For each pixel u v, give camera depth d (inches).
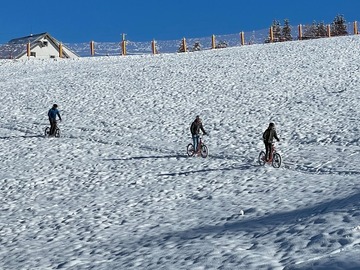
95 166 900.0
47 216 647.1
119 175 831.1
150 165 879.7
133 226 562.3
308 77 1533.0
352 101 1214.3
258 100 1338.6
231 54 2132.1
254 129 1082.7
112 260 446.0
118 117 1274.6
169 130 1133.7
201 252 410.6
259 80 1560.0
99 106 1395.2
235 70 1736.0
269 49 2192.4
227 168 820.0
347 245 349.4
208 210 591.5
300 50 2043.6
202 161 882.8
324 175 714.2
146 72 1823.3
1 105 1485.0
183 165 862.5
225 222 522.3
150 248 460.1
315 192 603.5
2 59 2506.2
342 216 422.0
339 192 574.9
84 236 546.9
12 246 544.1
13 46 2938.0
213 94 1444.4
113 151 999.6
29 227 610.2
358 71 1539.1
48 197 743.7
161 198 678.5
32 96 1568.7
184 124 1176.8
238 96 1398.9
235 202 612.7
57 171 887.1
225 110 1273.4
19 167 932.6
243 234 450.0
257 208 559.5
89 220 608.4
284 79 1540.4
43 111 1385.3
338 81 1444.4
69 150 1025.5
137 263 419.5
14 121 1309.1
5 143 1117.1
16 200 742.5
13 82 1818.4
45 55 3097.9
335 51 1925.4
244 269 349.7
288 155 869.8
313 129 1028.5
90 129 1186.6
